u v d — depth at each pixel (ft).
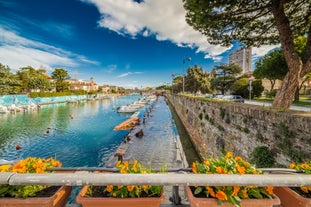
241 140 23.11
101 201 4.57
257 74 68.69
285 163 15.71
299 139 14.28
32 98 158.81
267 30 25.55
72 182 4.11
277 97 22.50
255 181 4.25
